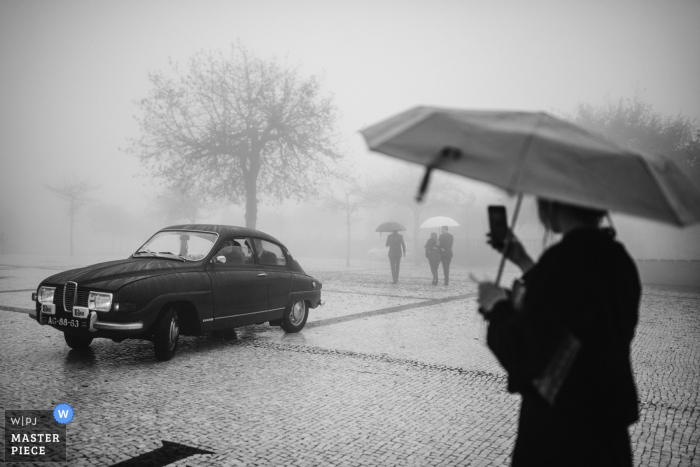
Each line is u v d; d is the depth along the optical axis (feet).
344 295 45.91
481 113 5.60
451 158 4.73
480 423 14.19
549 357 4.92
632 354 23.52
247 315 24.14
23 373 18.35
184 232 24.14
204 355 21.84
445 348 24.11
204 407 15.07
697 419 14.73
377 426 13.80
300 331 27.96
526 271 6.42
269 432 13.19
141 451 11.80
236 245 24.50
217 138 73.36
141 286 19.62
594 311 4.98
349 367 20.20
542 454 5.35
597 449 5.11
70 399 15.55
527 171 4.56
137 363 20.20
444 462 11.57
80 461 11.20
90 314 19.19
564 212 5.77
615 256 5.32
